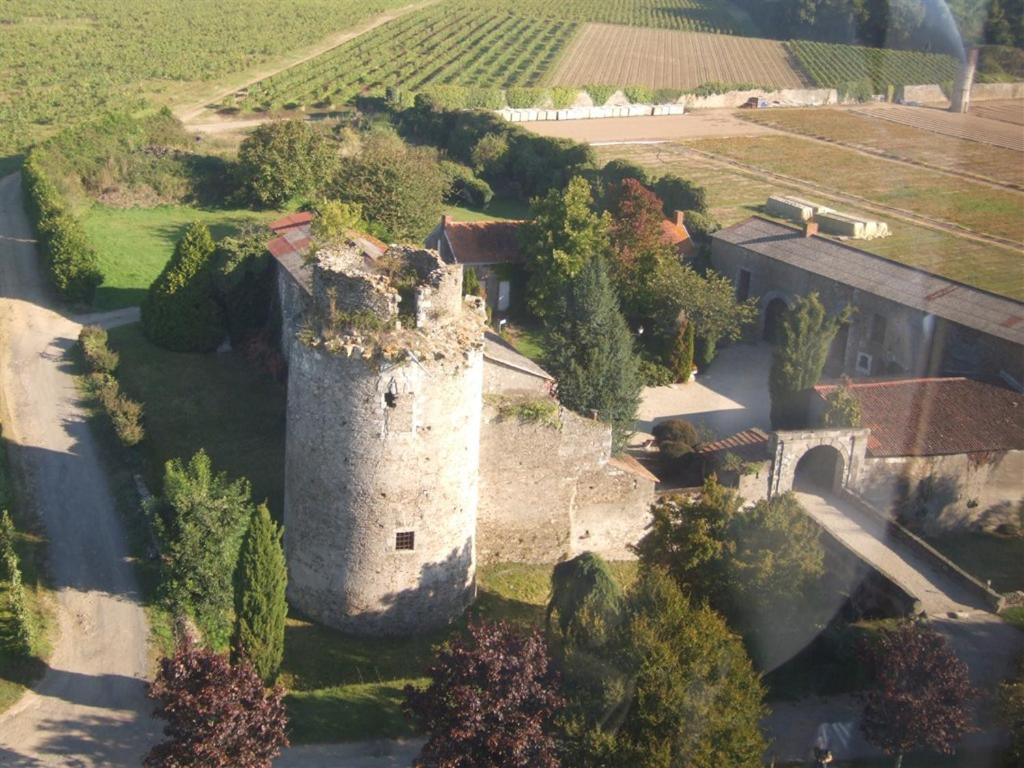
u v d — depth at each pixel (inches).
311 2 7317.9
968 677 1133.7
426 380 1222.9
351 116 4325.8
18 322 2267.5
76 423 1834.4
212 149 3747.5
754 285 2479.1
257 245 2282.2
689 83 5255.9
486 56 5797.2
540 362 1841.8
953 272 1763.0
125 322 2326.5
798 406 1888.5
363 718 1147.3
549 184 3491.6
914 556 1483.8
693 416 2064.5
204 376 2063.2
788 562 1194.6
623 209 2440.9
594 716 968.3
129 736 1103.6
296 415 1283.2
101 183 3287.4
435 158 3671.3
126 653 1240.2
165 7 6624.0
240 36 6018.7
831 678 1216.8
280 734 1029.2
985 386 1659.7
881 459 1555.1
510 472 1480.1
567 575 1234.0
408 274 1283.2
